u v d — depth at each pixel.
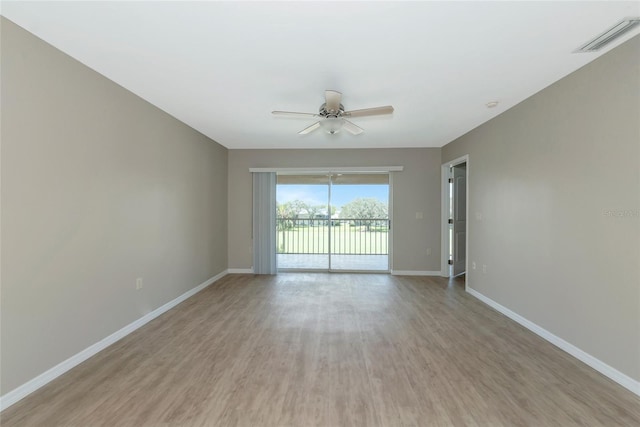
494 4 1.68
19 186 1.91
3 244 1.83
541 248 2.87
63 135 2.21
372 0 1.65
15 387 1.90
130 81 2.70
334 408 1.85
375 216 5.82
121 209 2.83
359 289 4.56
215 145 5.02
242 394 1.98
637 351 1.98
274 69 2.46
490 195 3.79
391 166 5.45
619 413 1.80
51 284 2.13
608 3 1.67
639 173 1.96
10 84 1.85
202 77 2.61
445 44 2.09
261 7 1.71
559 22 1.84
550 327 2.76
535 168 2.95
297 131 4.38
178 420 1.74
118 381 2.12
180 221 3.91
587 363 2.36
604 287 2.21
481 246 4.02
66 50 2.18
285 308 3.70
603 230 2.21
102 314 2.61
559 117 2.64
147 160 3.21
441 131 4.39
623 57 2.05
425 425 1.71
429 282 4.99
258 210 5.59
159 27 1.90
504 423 1.72
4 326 1.84
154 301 3.36
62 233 2.22
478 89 2.85
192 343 2.73
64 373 2.22
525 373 2.24
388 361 2.42
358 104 3.24
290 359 2.45
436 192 5.47
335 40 2.04
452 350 2.60
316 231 5.85
